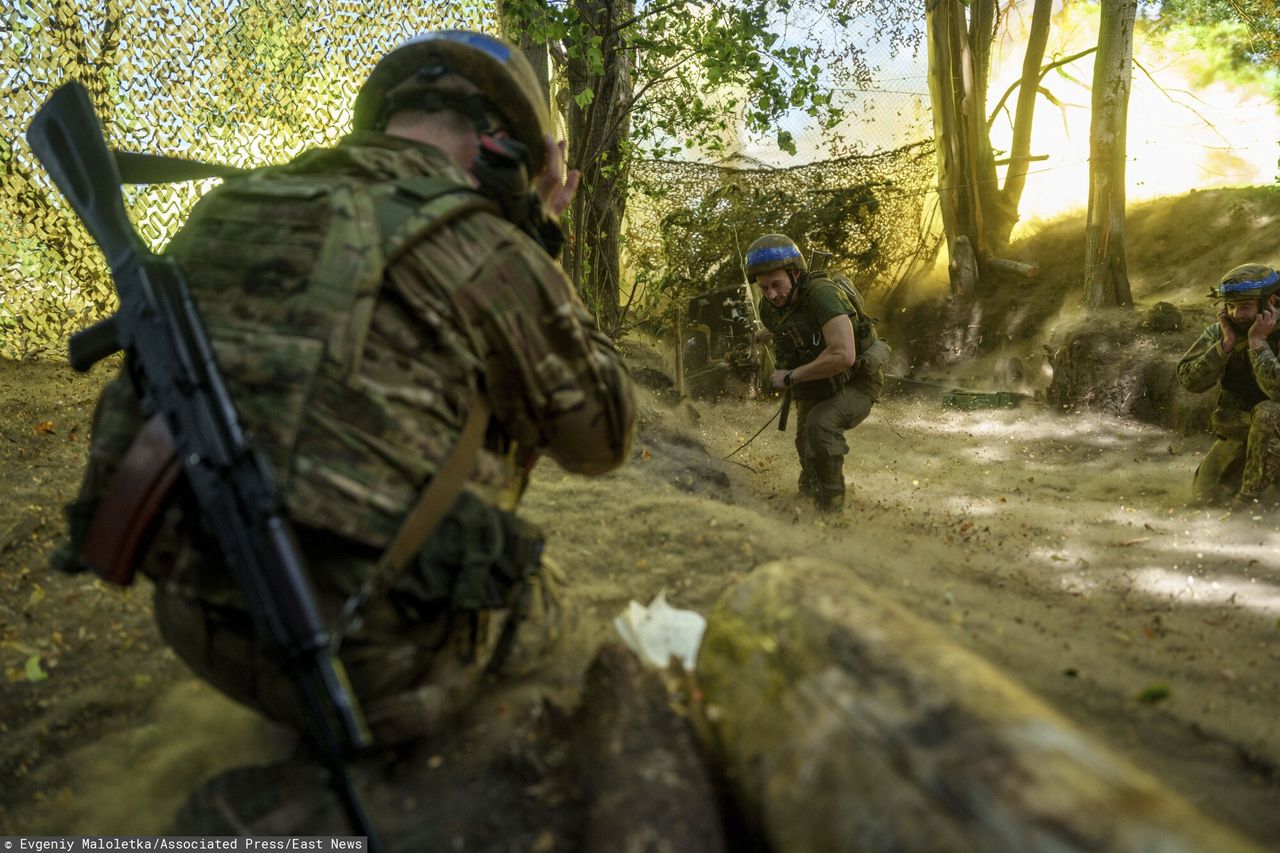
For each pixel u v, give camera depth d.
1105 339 9.48
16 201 5.55
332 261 1.71
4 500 3.60
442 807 1.65
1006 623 2.89
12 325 5.61
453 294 1.78
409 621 1.71
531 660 2.03
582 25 6.68
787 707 1.49
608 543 3.39
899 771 1.21
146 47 5.65
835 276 5.43
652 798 1.50
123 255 1.79
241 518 1.54
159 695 2.42
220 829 1.62
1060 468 7.12
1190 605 3.50
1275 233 12.00
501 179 2.02
